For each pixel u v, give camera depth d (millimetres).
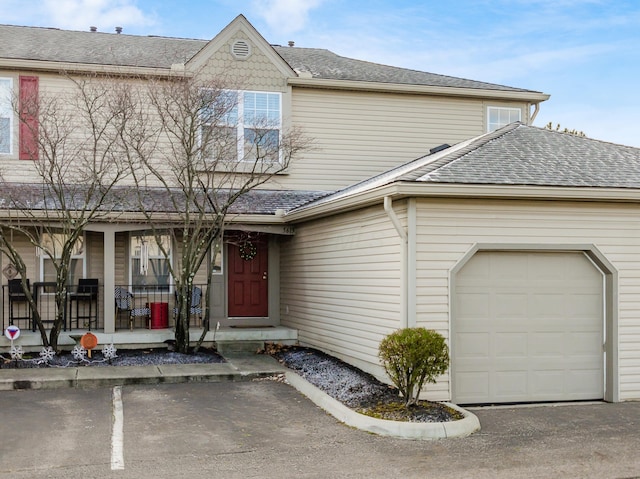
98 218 12383
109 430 7727
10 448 7000
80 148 13188
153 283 14492
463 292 9484
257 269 15258
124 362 11617
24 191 13008
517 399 9609
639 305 9922
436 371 8406
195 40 18562
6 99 14078
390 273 9852
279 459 6742
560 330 9797
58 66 14195
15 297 13383
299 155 15562
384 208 9516
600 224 9805
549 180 9484
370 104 16203
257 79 15320
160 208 13070
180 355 12297
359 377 10375
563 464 6664
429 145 16500
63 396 9461
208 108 12703
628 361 9859
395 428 7613
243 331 13617
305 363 11781
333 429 7902
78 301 13664
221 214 12578
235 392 9891
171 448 7070
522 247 9539
